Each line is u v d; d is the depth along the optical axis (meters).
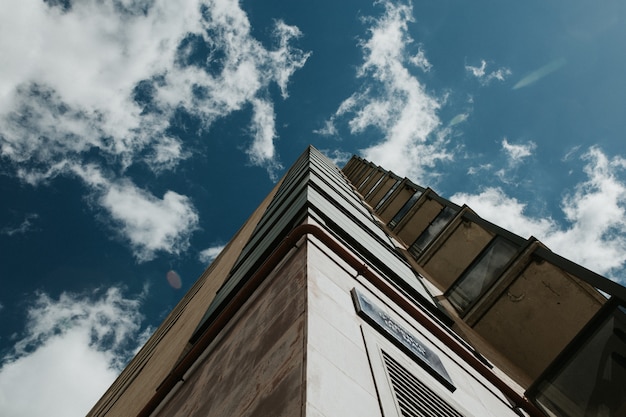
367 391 3.53
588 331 6.38
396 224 18.83
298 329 3.84
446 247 12.88
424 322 6.43
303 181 13.33
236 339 5.43
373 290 5.92
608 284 6.47
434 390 4.59
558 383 6.37
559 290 8.43
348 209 12.25
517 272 9.24
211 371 5.53
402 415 3.63
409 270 10.35
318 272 4.98
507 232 10.48
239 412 3.65
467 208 13.38
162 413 6.30
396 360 4.49
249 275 8.05
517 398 6.47
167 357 11.25
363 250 8.07
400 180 24.31
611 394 5.48
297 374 3.25
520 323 8.65
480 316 9.23
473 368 6.46
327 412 2.94
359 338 4.27
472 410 4.95
